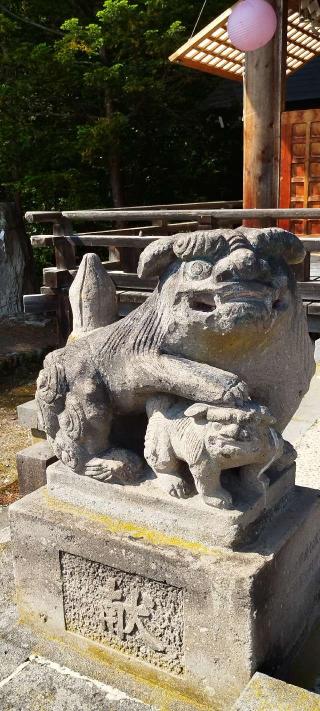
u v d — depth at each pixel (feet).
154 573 6.03
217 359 5.71
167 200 38.47
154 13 28.04
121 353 6.15
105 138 29.60
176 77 31.63
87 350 6.48
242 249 5.20
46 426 6.77
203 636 5.90
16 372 26.25
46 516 6.69
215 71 25.18
